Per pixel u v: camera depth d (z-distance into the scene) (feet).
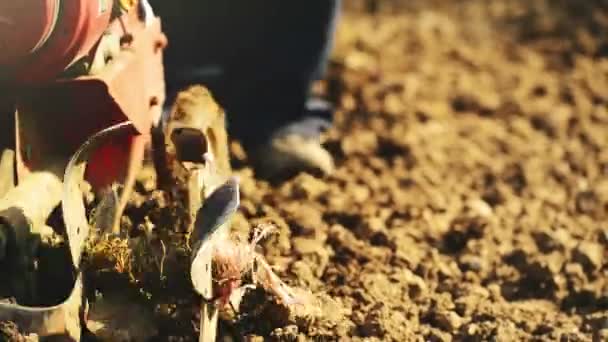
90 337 4.68
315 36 6.48
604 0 10.07
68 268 4.67
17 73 4.50
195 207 4.85
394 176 6.89
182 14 6.24
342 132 7.39
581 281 5.80
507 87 8.47
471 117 7.96
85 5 4.46
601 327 5.42
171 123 5.05
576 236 6.31
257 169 6.48
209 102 5.22
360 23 9.70
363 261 5.71
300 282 5.30
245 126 6.56
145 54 5.15
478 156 7.29
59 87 4.68
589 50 9.32
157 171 5.22
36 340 4.38
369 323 5.18
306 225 5.83
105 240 4.72
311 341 5.00
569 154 7.49
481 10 10.16
